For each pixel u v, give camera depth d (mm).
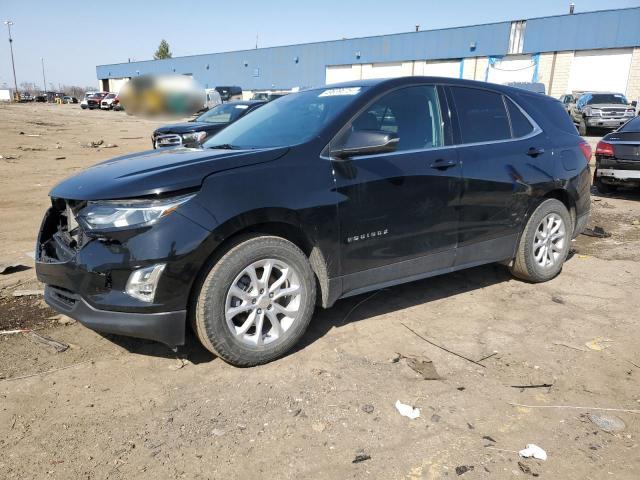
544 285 4812
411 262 3902
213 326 3062
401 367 3295
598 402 2924
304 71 49094
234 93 41438
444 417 2779
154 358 3385
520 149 4496
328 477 2350
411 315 4105
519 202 4477
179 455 2486
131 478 2340
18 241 6234
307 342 3629
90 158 14742
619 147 8844
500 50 36344
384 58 42438
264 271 3225
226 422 2730
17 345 3551
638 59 31062
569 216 4938
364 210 3543
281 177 3219
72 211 3158
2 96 82000
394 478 2340
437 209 3934
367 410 2832
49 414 2795
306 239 3369
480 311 4195
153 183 2902
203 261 2965
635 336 3746
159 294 2873
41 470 2383
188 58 60406
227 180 3059
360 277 3658
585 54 32969
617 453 2502
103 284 2934
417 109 3967
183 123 13180
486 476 2346
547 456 2479
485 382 3129
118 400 2922
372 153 3420
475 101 4367
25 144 17766
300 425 2707
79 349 3504
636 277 5020
